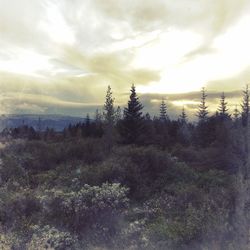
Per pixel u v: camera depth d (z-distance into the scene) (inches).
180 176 569.0
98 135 1560.0
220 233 312.5
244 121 1251.8
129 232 334.3
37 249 290.8
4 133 1174.3
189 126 1856.5
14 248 295.3
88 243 320.5
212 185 513.3
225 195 396.2
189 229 321.4
